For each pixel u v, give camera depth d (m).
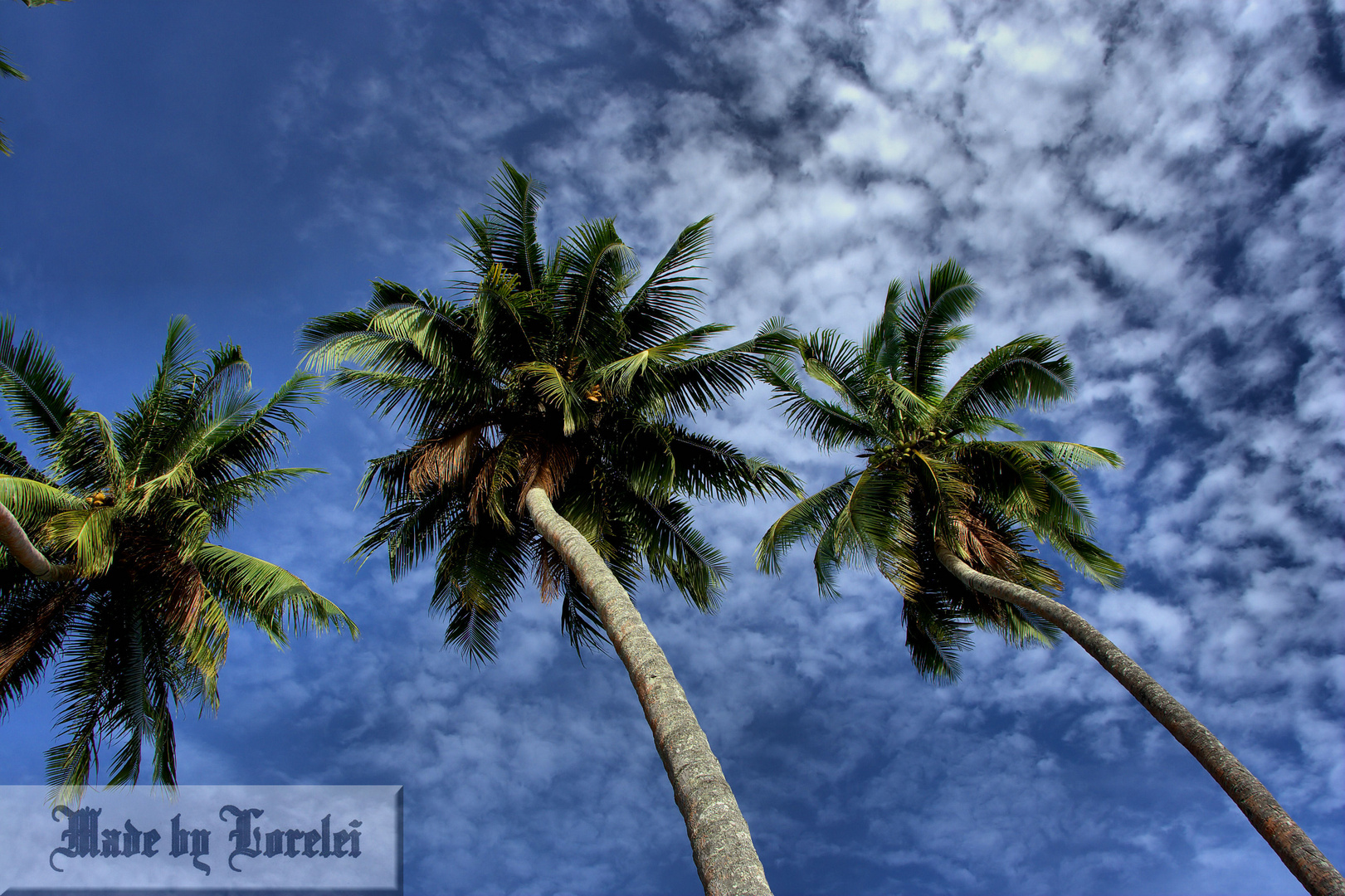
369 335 13.45
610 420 15.09
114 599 14.59
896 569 15.05
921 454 16.84
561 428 14.88
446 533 15.56
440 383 14.27
